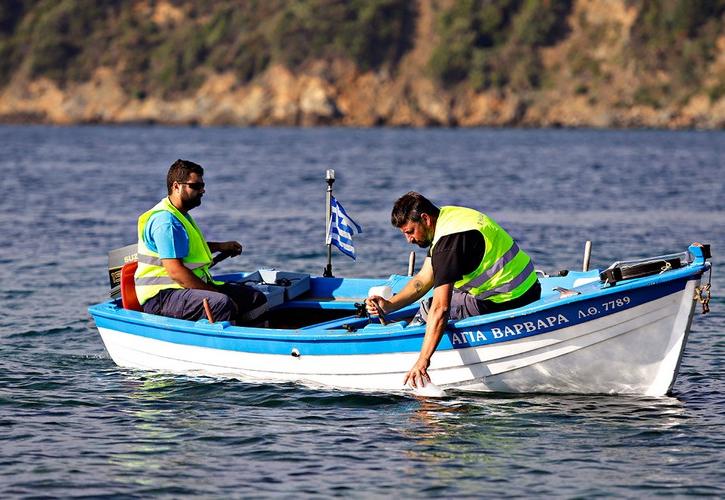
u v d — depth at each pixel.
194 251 22.02
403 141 178.50
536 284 20.45
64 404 20.17
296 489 15.91
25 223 51.44
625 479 16.27
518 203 63.34
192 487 15.98
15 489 15.88
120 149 144.00
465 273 19.69
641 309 19.39
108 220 53.28
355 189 75.19
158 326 21.89
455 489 15.88
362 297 24.34
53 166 103.12
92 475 16.47
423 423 18.92
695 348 24.64
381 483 16.12
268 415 19.44
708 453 17.38
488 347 19.97
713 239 45.59
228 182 81.81
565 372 20.19
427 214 19.30
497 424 18.84
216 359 21.77
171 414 19.52
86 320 28.14
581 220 53.53
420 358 19.23
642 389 20.22
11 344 25.28
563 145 161.12
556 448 17.64
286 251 41.78
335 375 20.97
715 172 94.31
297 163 111.38
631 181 82.88
